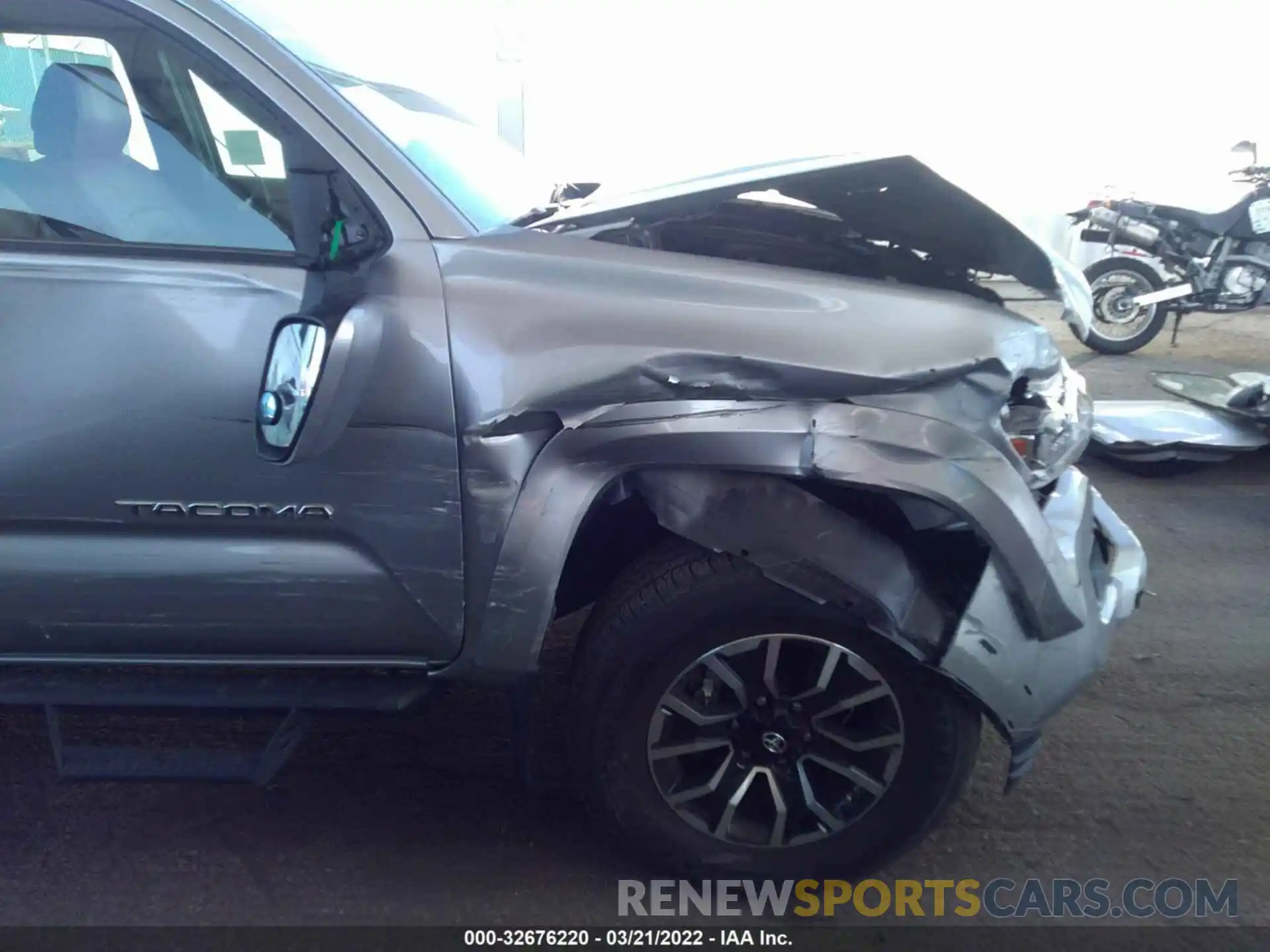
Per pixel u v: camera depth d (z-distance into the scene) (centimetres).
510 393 213
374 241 223
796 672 237
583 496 218
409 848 269
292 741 240
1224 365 775
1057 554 227
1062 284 238
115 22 230
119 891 253
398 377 214
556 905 251
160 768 238
